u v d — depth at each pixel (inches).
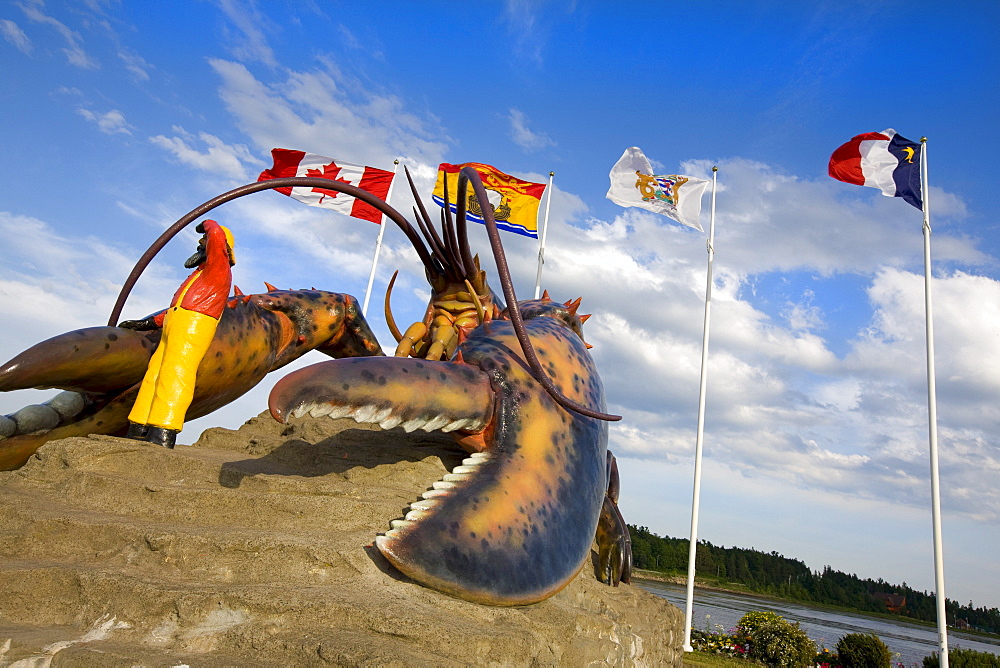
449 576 157.6
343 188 265.0
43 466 223.1
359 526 196.1
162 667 128.4
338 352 363.3
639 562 3280.0
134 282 264.5
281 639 136.7
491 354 199.3
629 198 794.8
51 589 158.7
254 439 289.9
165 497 199.9
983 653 848.3
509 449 182.9
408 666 126.1
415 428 166.9
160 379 251.6
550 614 183.5
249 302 314.2
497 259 177.8
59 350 241.6
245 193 260.1
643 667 228.7
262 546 167.6
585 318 276.4
